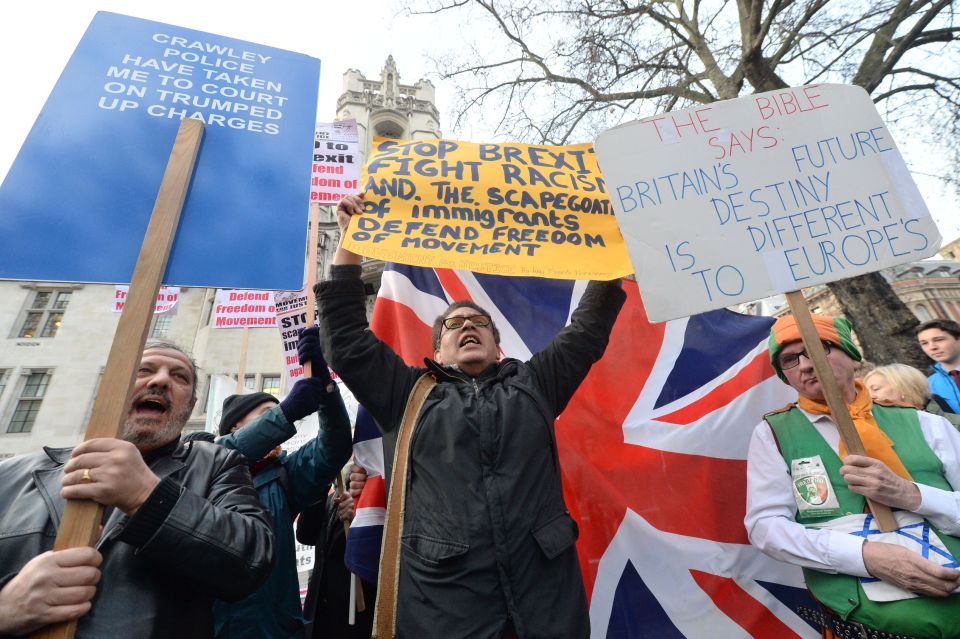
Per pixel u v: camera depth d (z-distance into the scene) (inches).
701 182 72.7
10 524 48.1
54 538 47.6
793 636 84.7
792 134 74.5
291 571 80.0
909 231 67.5
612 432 100.0
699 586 88.5
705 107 77.3
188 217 59.2
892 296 247.9
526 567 53.0
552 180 86.3
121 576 47.5
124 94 64.6
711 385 104.7
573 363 74.9
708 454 98.3
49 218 54.2
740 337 109.1
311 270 100.0
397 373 70.7
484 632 49.0
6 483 52.3
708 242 69.2
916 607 54.1
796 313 64.7
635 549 90.7
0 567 45.4
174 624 47.6
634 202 72.1
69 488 40.1
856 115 74.6
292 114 71.9
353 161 116.9
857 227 68.3
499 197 82.2
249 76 72.8
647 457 97.9
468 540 53.1
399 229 76.1
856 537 58.8
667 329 110.5
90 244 54.2
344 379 68.3
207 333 561.0
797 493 66.9
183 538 45.9
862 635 58.3
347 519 91.1
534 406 64.7
